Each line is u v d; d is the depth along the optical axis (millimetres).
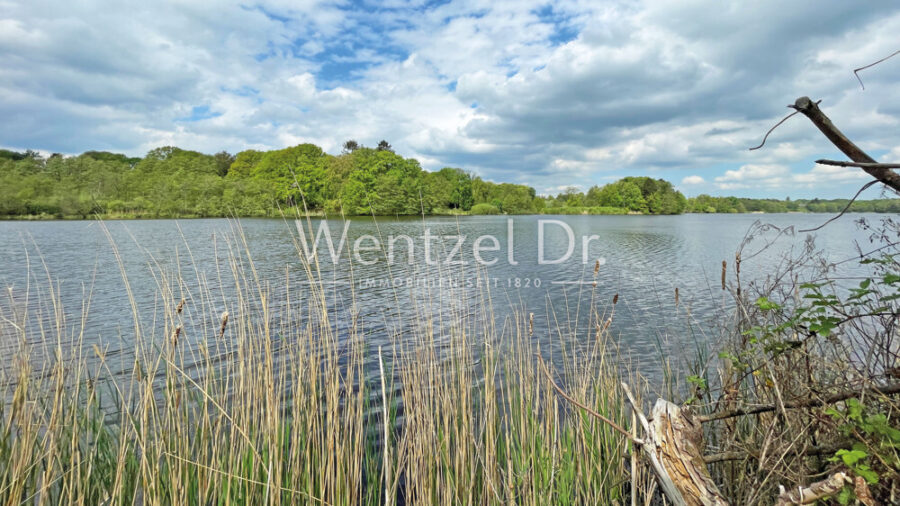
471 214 87188
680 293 13477
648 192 115625
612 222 64562
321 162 71875
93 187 48562
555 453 3543
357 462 3373
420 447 3459
